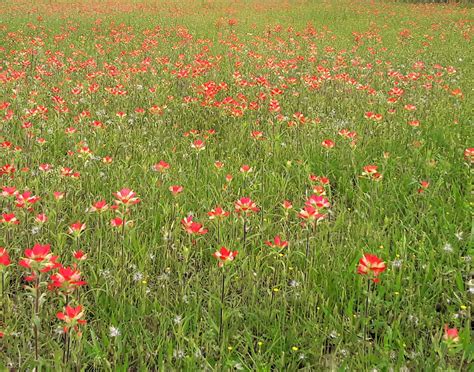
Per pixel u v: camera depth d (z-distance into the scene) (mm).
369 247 3906
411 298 3363
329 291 3410
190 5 24672
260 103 7555
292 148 6027
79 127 6590
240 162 5527
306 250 3787
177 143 6180
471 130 6414
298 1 27469
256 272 3561
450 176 5262
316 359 2871
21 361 2723
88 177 4969
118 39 13602
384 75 10141
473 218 4016
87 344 2834
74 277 2670
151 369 2834
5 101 7582
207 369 2723
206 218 4270
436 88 8727
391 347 2893
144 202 4574
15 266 3678
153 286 3578
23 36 13914
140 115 6852
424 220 4359
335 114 7582
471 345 2791
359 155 5707
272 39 14445
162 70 9594
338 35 16156
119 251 3754
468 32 15969
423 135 6402
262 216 4227
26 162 5352
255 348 3020
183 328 2947
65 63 10734
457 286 3521
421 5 24797
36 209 4426
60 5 23125
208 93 7164
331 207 4723
